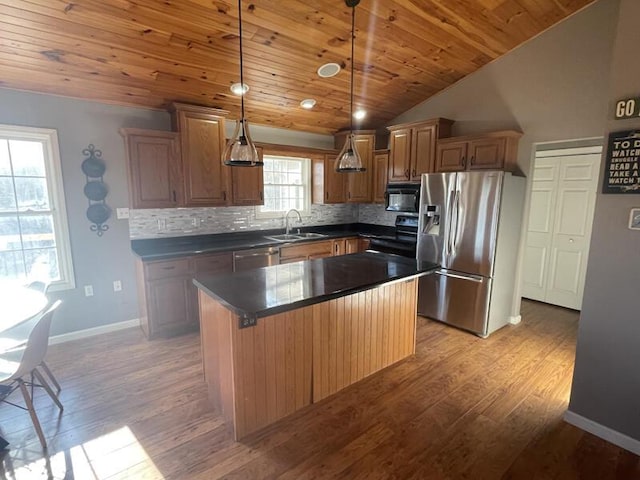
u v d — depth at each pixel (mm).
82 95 3168
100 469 1848
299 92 3807
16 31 2299
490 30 3209
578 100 3201
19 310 2150
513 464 1904
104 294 3535
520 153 3617
